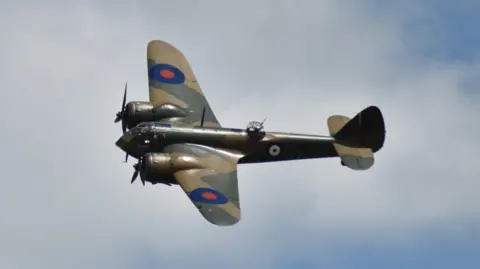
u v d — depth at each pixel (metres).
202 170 148.50
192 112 160.62
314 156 158.75
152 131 152.50
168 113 158.62
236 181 148.38
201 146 153.12
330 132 161.88
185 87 165.25
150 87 164.50
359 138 158.75
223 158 152.25
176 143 152.88
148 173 147.25
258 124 154.75
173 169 147.62
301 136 157.00
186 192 144.12
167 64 169.00
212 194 144.50
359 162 156.12
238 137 154.25
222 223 139.88
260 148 155.25
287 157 157.75
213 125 159.38
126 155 153.88
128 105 158.88
